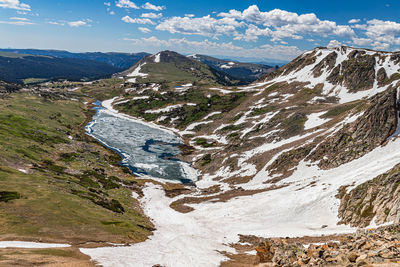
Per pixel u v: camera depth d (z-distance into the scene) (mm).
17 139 104500
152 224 60156
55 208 49344
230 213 60719
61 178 75250
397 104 68000
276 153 92750
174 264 33156
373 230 22422
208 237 48344
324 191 56531
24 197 50719
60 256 30078
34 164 81500
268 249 26953
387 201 40719
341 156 68750
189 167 115000
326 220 48281
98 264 29062
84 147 123000
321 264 17547
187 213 66500
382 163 53781
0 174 61219
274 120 133750
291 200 58750
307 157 79188
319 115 115375
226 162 105562
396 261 13797
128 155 126562
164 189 89688
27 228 39594
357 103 113000
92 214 52438
